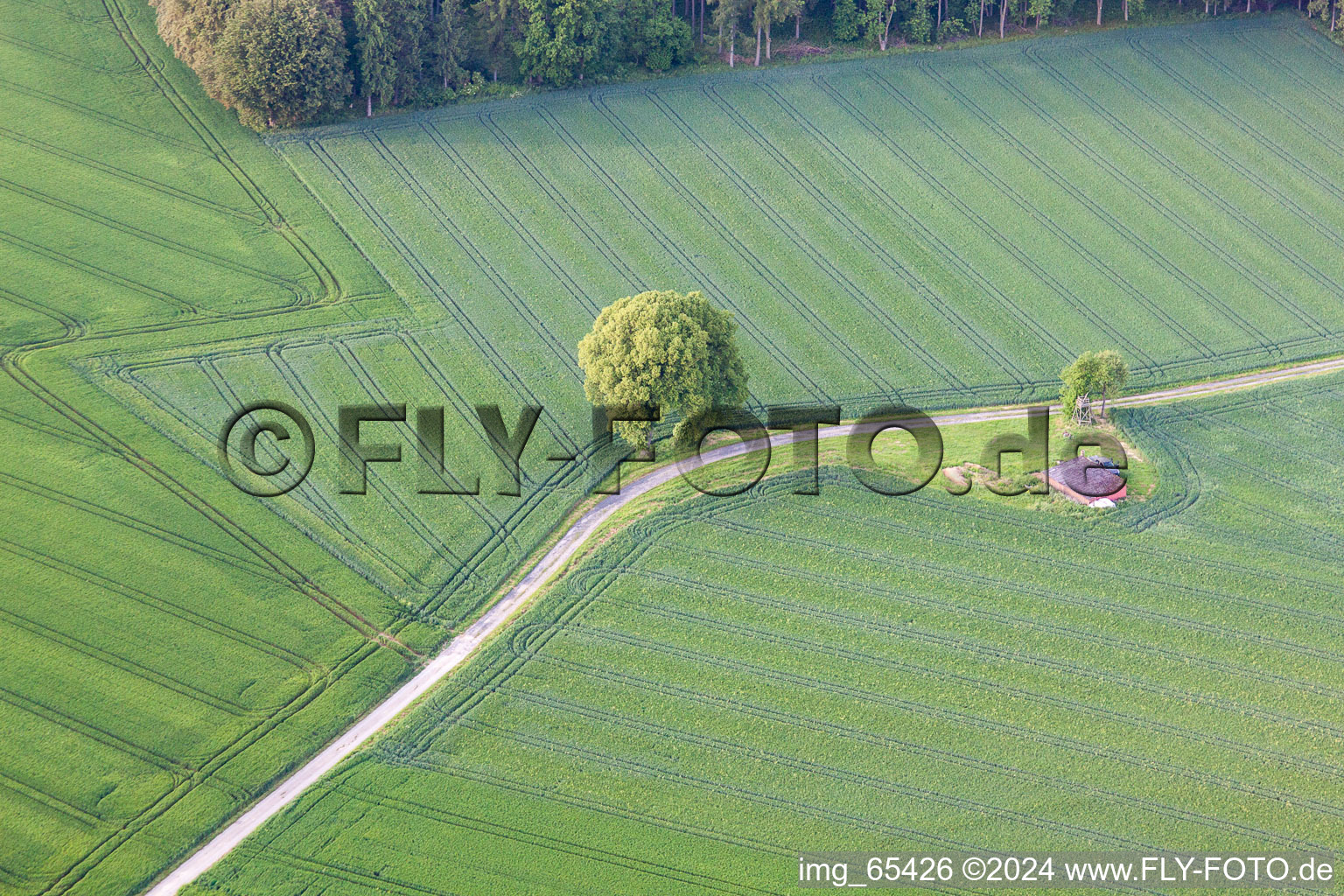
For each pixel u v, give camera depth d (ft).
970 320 313.53
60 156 342.64
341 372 288.92
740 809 209.97
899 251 332.39
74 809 207.72
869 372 297.94
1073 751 219.20
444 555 250.98
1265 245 338.75
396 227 329.93
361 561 248.52
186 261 316.81
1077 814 210.59
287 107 347.36
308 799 209.36
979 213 344.90
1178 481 268.00
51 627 233.14
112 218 326.85
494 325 304.30
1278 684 230.27
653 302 259.80
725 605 242.17
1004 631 238.68
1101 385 272.72
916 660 233.35
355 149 351.46
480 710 222.89
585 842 204.74
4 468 261.03
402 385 286.66
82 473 261.03
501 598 244.22
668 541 253.65
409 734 219.00
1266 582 247.91
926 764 217.15
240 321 301.63
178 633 233.96
